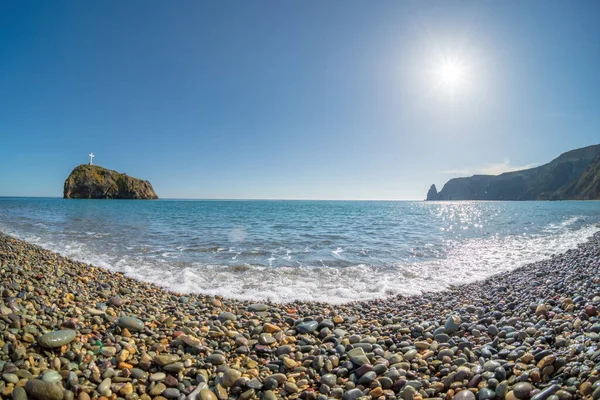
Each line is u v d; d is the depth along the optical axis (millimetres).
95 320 5375
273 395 4055
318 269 12344
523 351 4625
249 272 11656
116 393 3875
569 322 5297
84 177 138375
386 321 6746
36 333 4492
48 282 7020
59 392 3586
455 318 6117
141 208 66250
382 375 4477
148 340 5184
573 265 11008
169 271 11477
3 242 10906
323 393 4156
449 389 4039
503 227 30609
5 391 3490
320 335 5984
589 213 53062
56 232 21812
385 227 30625
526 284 9234
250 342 5488
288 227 29469
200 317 6715
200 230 25438
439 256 15508
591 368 3727
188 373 4414
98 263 12391
